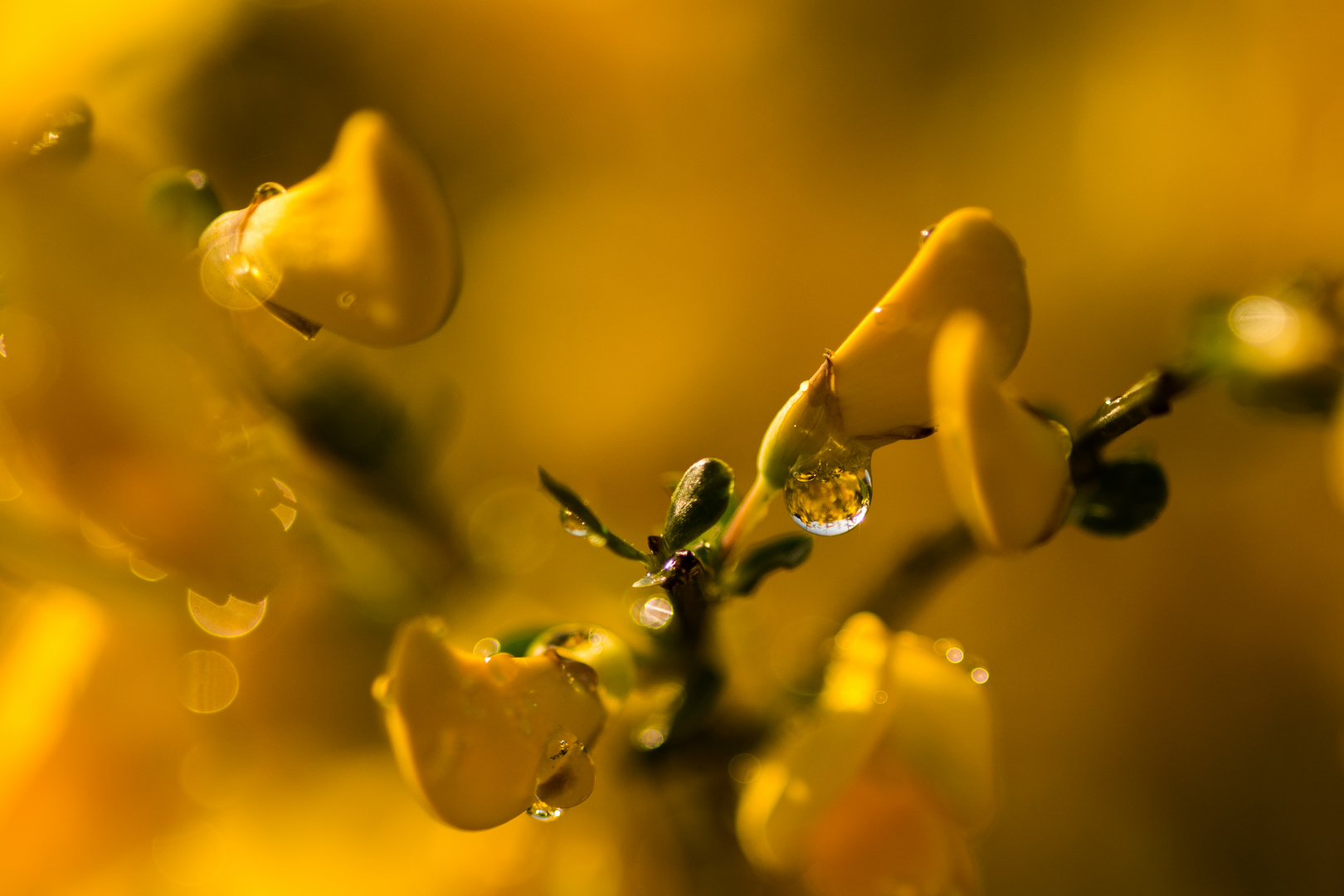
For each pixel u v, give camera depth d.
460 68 0.25
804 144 0.27
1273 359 0.19
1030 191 0.27
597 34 0.26
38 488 0.18
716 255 0.27
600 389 0.26
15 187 0.18
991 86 0.27
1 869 0.20
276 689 0.21
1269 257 0.26
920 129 0.27
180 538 0.18
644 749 0.20
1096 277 0.27
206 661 0.21
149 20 0.22
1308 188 0.26
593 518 0.18
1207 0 0.27
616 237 0.27
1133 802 0.25
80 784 0.20
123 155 0.18
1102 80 0.27
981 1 0.27
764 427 0.26
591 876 0.21
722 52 0.27
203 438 0.18
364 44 0.24
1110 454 0.27
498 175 0.27
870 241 0.27
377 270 0.18
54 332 0.18
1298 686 0.26
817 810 0.19
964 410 0.17
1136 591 0.27
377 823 0.22
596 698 0.18
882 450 0.27
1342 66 0.26
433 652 0.18
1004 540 0.17
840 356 0.18
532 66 0.26
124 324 0.18
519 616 0.21
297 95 0.23
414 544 0.21
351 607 0.21
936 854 0.19
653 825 0.21
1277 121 0.26
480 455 0.26
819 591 0.24
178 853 0.21
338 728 0.21
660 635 0.19
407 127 0.25
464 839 0.22
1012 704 0.26
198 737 0.21
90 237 0.18
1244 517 0.27
